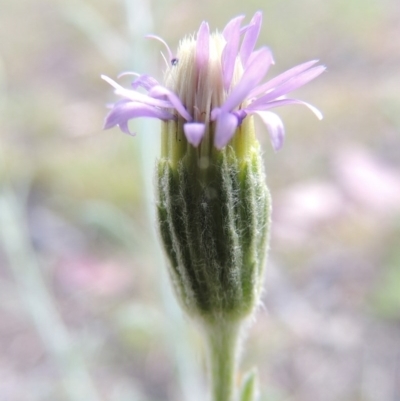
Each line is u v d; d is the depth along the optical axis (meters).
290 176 0.10
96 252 0.09
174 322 0.06
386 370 0.07
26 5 0.18
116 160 0.11
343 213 0.09
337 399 0.06
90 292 0.08
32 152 0.11
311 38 0.14
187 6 0.13
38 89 0.13
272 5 0.15
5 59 0.15
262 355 0.07
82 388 0.06
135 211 0.09
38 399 0.07
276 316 0.08
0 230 0.07
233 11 0.14
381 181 0.09
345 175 0.10
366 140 0.11
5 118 0.12
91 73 0.14
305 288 0.08
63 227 0.09
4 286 0.09
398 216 0.09
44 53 0.15
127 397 0.07
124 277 0.08
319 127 0.11
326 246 0.09
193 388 0.06
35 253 0.09
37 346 0.08
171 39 0.12
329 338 0.07
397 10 0.15
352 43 0.14
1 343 0.08
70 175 0.10
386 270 0.08
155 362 0.07
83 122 0.12
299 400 0.06
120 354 0.07
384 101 0.11
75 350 0.06
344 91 0.12
